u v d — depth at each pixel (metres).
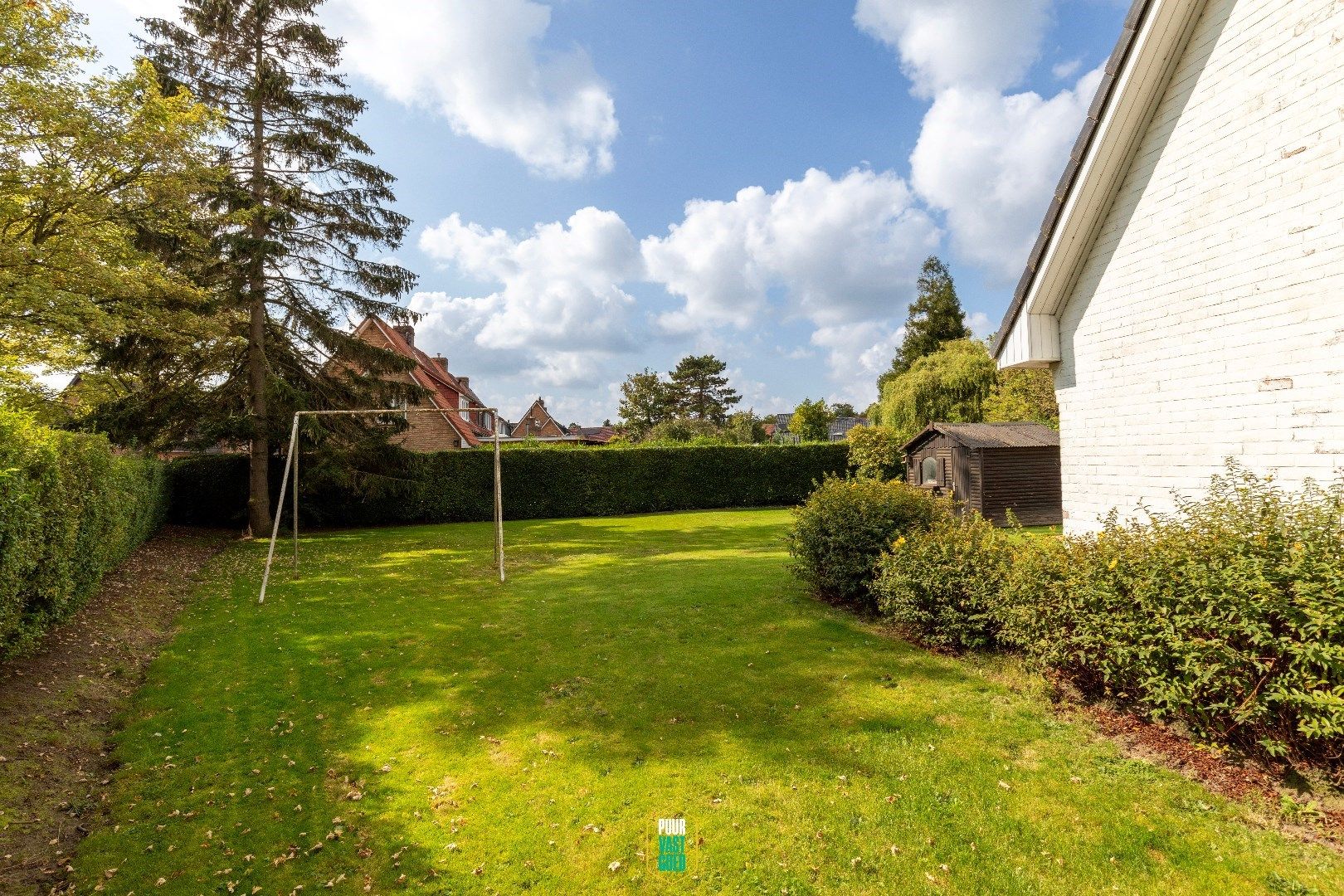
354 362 17.88
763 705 5.08
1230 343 4.65
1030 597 4.85
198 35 15.77
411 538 17.45
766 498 26.14
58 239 11.66
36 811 3.70
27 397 12.06
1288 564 3.33
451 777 4.19
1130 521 4.81
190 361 16.30
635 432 59.53
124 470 9.78
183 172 12.45
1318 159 4.03
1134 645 3.99
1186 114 4.96
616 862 3.22
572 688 5.68
